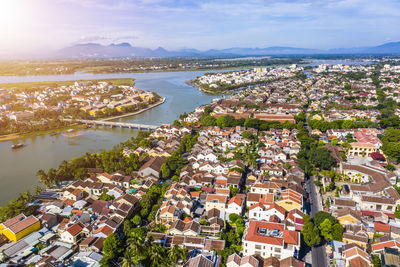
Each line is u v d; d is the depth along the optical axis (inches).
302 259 3966.5
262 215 4758.9
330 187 5841.5
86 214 5000.0
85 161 7249.0
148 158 7716.5
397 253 3671.3
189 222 4549.7
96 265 3823.8
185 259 3860.7
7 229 4443.9
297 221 4611.2
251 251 3934.5
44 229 4694.9
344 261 3730.3
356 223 4466.0
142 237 4266.7
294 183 5876.0
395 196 5007.4
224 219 4877.0
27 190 6417.3
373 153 7504.9
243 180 6446.9
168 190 5718.5
